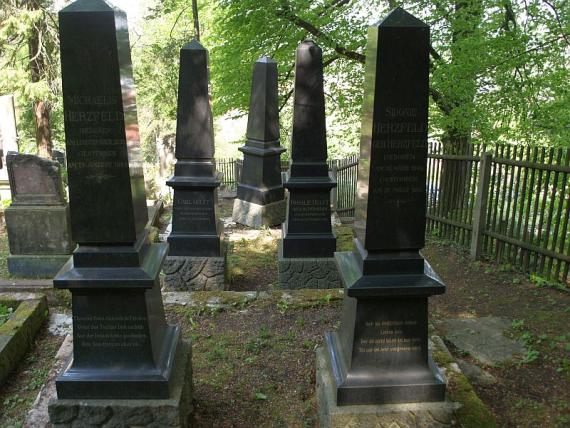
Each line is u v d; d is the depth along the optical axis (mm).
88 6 2631
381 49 2662
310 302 5297
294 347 4496
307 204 6289
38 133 15477
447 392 3373
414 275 2971
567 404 3611
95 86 2727
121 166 2834
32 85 13602
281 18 10227
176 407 2998
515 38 9109
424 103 2750
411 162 2830
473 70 9109
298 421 3500
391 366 3082
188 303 5273
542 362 4188
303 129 6105
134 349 3059
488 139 9672
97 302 2988
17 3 13914
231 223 10094
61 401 2994
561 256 5594
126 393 3023
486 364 4195
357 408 2988
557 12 9672
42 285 6016
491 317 5074
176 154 6207
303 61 5895
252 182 9867
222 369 4145
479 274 6363
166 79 19141
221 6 10398
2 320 4879
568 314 4977
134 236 2928
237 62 11156
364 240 2951
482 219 6695
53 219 6461
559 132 9359
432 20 10000
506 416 3520
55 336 4883
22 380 4102
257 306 5266
